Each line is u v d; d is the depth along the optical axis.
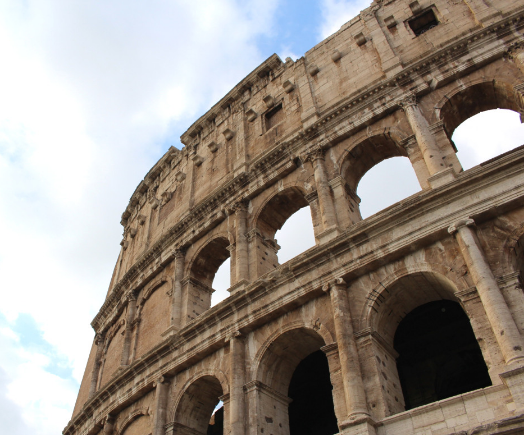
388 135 29.08
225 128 43.22
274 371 25.70
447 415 17.58
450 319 26.72
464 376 28.56
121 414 32.94
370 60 34.47
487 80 26.91
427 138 26.33
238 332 26.42
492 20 29.44
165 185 48.44
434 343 27.92
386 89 30.55
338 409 20.56
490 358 17.95
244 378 25.17
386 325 22.95
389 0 37.19
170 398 29.02
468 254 20.06
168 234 39.00
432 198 22.30
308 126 32.56
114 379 33.50
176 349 29.94
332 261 24.53
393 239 22.83
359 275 23.56
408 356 28.56
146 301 39.53
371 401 19.83
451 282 20.62
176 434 27.69
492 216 21.00
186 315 33.47
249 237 32.16
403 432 18.12
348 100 31.69
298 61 40.22
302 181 31.11
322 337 23.22
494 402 16.94
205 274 36.88
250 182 34.81
